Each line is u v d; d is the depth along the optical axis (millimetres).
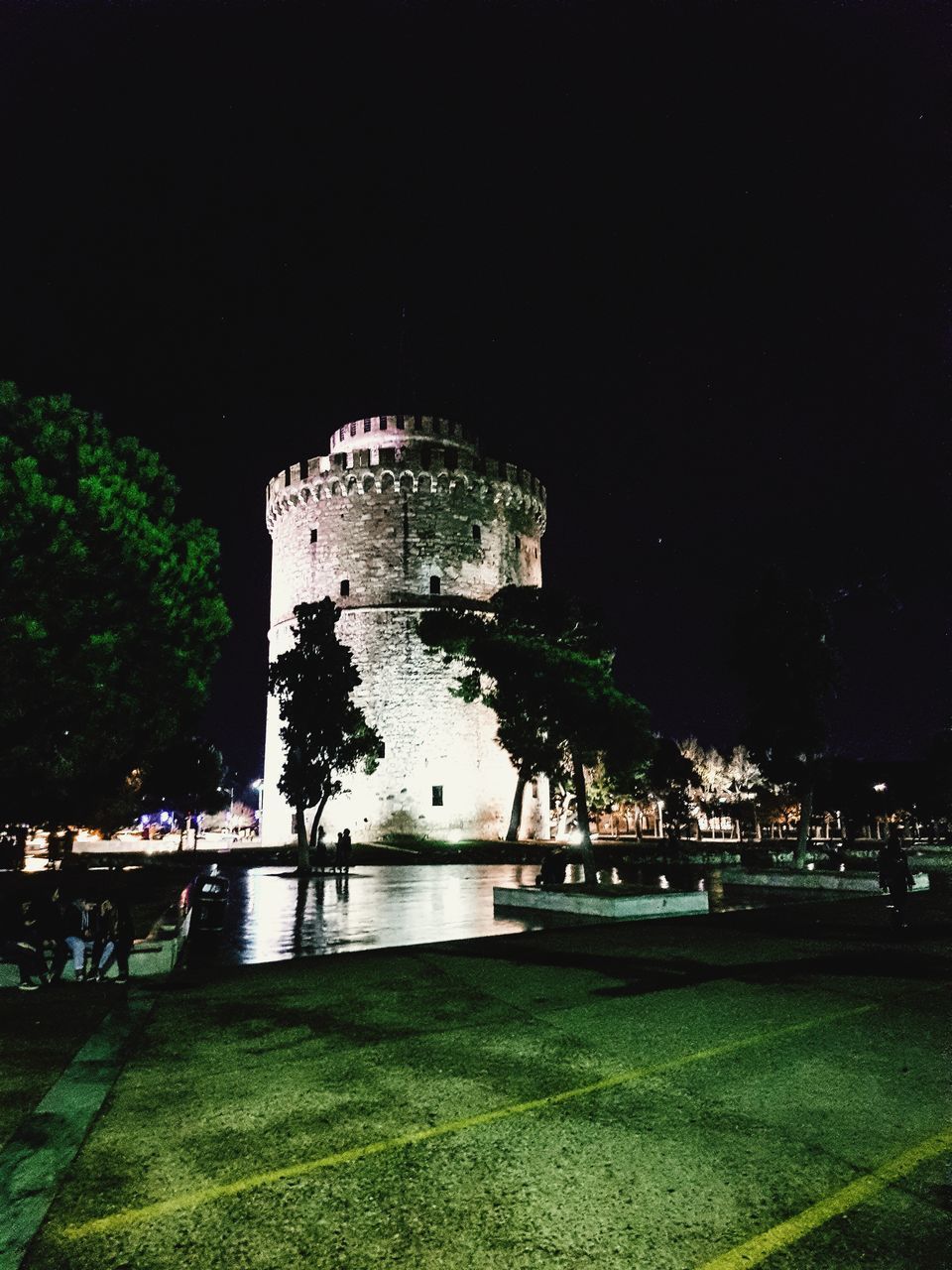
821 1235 3992
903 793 61250
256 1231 4098
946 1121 5395
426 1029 7793
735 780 85062
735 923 15500
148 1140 5215
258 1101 5895
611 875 33375
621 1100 5828
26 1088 6172
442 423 59219
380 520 54469
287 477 58125
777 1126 5332
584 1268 3752
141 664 16531
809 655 26594
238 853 44219
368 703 52094
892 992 9141
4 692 14148
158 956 10836
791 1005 8547
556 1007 8594
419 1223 4164
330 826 50969
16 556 14031
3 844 32875
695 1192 4457
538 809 55344
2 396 15609
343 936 16172
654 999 8875
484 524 56500
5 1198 4438
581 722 21438
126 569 15812
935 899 20500
